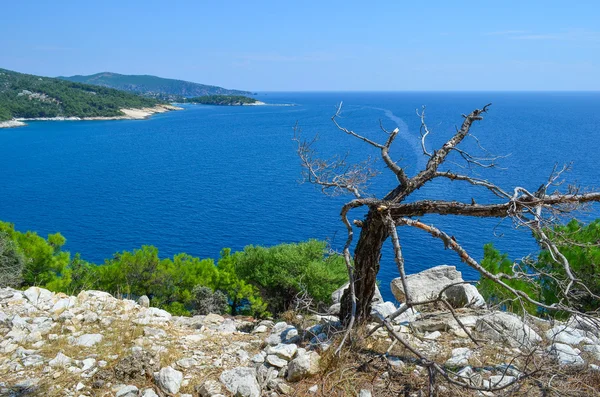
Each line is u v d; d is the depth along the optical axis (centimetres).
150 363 507
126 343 573
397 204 539
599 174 6838
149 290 2278
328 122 19175
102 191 9550
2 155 14638
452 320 636
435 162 594
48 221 7388
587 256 949
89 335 588
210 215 7331
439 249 4562
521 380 446
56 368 501
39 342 573
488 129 15925
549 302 984
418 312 724
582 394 444
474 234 4544
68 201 8738
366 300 595
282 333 609
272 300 2491
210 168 11800
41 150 15762
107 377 480
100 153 14975
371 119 18362
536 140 12300
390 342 569
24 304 707
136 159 13700
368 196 642
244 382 456
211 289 2355
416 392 448
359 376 479
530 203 491
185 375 492
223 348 576
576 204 488
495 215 511
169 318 735
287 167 11538
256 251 2600
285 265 2358
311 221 6525
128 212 7800
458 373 475
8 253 1641
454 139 611
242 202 8038
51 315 672
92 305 718
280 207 7469
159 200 8581
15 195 9225
